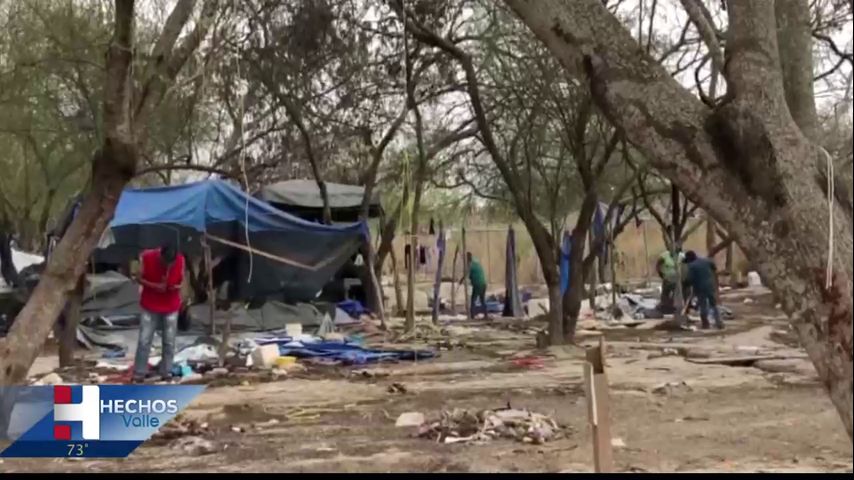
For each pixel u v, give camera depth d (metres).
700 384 11.83
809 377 12.24
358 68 20.69
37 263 20.95
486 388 11.75
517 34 18.50
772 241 4.56
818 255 4.43
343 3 19.23
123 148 8.12
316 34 19.05
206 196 18.33
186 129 22.78
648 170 23.59
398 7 18.03
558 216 29.53
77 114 21.05
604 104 5.09
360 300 25.67
